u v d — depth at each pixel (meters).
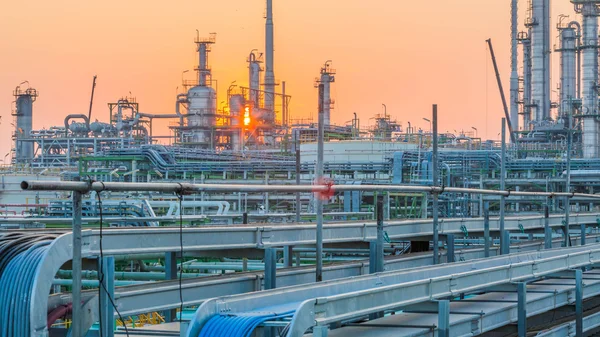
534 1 134.50
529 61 147.25
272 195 91.81
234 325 18.94
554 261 33.06
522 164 97.44
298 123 126.19
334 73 140.88
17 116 145.75
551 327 34.06
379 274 25.33
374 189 28.09
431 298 24.91
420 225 37.28
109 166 101.44
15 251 20.27
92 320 20.92
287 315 19.98
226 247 26.69
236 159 107.44
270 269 26.17
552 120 133.88
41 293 19.33
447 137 116.94
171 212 62.38
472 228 40.94
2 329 19.62
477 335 28.31
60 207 56.38
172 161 98.00
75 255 17.83
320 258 26.30
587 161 98.69
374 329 25.16
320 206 26.31
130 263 41.69
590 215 54.00
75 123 138.50
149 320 37.50
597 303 41.88
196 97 134.62
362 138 113.19
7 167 98.56
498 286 30.48
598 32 123.00
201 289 24.38
